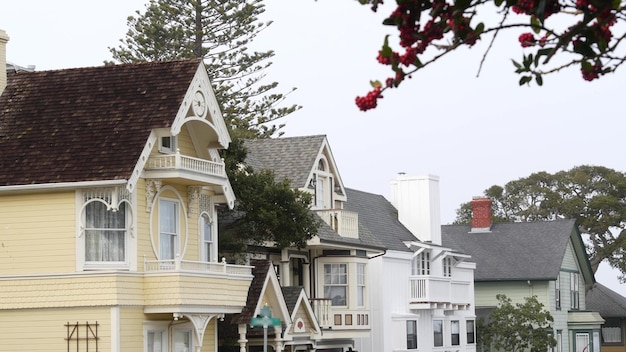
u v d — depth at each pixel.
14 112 43.16
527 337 81.62
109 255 40.53
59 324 39.81
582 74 11.18
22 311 40.34
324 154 60.22
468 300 78.88
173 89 41.84
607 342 104.88
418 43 10.22
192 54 83.06
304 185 57.00
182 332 43.31
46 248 40.34
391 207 76.38
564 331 91.50
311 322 52.75
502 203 124.56
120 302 39.31
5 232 40.91
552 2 9.76
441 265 75.75
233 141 51.09
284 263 54.22
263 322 37.75
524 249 91.62
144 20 83.19
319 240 54.75
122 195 40.31
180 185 44.03
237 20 83.38
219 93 83.56
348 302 58.09
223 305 43.25
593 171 121.00
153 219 42.00
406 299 69.38
